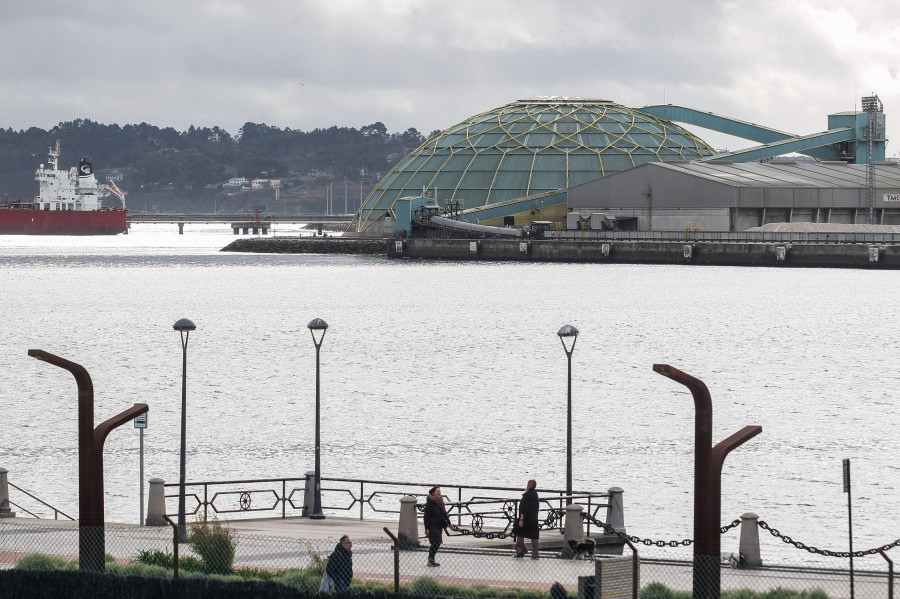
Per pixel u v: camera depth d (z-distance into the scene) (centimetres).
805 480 10000
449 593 5284
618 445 11606
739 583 6009
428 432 12306
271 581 5169
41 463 10756
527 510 6525
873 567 7462
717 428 12444
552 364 17725
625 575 4947
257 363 18075
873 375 16388
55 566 5641
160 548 6462
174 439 11981
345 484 10075
